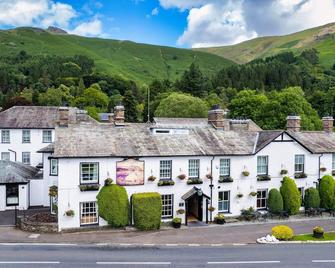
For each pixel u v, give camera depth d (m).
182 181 32.59
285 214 34.75
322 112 97.06
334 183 37.09
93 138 31.78
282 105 69.56
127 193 30.88
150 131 34.69
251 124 54.25
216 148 34.41
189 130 36.00
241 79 146.75
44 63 177.75
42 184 39.25
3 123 53.53
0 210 36.69
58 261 21.69
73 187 29.38
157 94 119.00
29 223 29.00
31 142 54.03
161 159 32.03
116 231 29.36
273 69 156.88
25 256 22.55
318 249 25.20
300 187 37.38
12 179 36.88
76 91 124.62
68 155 28.97
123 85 139.75
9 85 134.38
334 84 132.38
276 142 36.22
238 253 23.98
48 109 57.47
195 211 34.12
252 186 35.22
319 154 38.19
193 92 118.25
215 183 33.72
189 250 24.55
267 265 21.58
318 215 36.06
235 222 33.09
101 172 30.27
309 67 188.75
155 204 30.14
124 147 31.61
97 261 21.84
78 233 28.62
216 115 37.97
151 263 21.64
